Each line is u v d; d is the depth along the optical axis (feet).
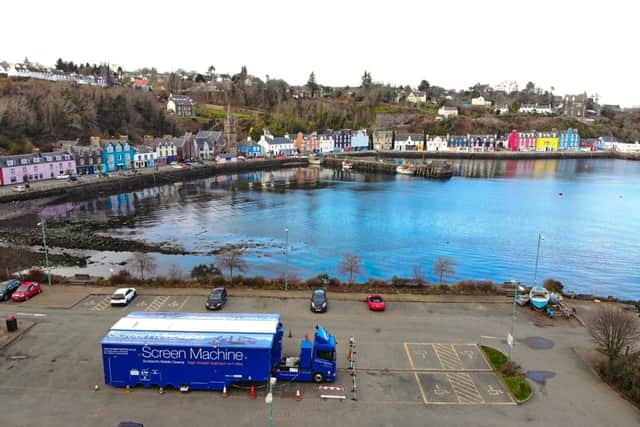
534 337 118.42
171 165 507.30
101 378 96.73
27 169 367.66
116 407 87.30
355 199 367.86
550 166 640.17
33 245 223.30
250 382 93.91
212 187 422.82
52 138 480.64
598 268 210.18
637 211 334.03
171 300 137.39
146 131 626.23
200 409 87.25
